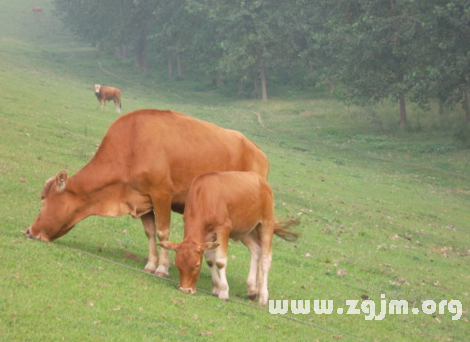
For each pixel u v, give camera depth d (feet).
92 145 78.95
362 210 80.23
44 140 72.95
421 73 144.56
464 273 60.80
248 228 35.09
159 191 35.65
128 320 27.58
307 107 199.41
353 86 167.73
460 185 113.60
